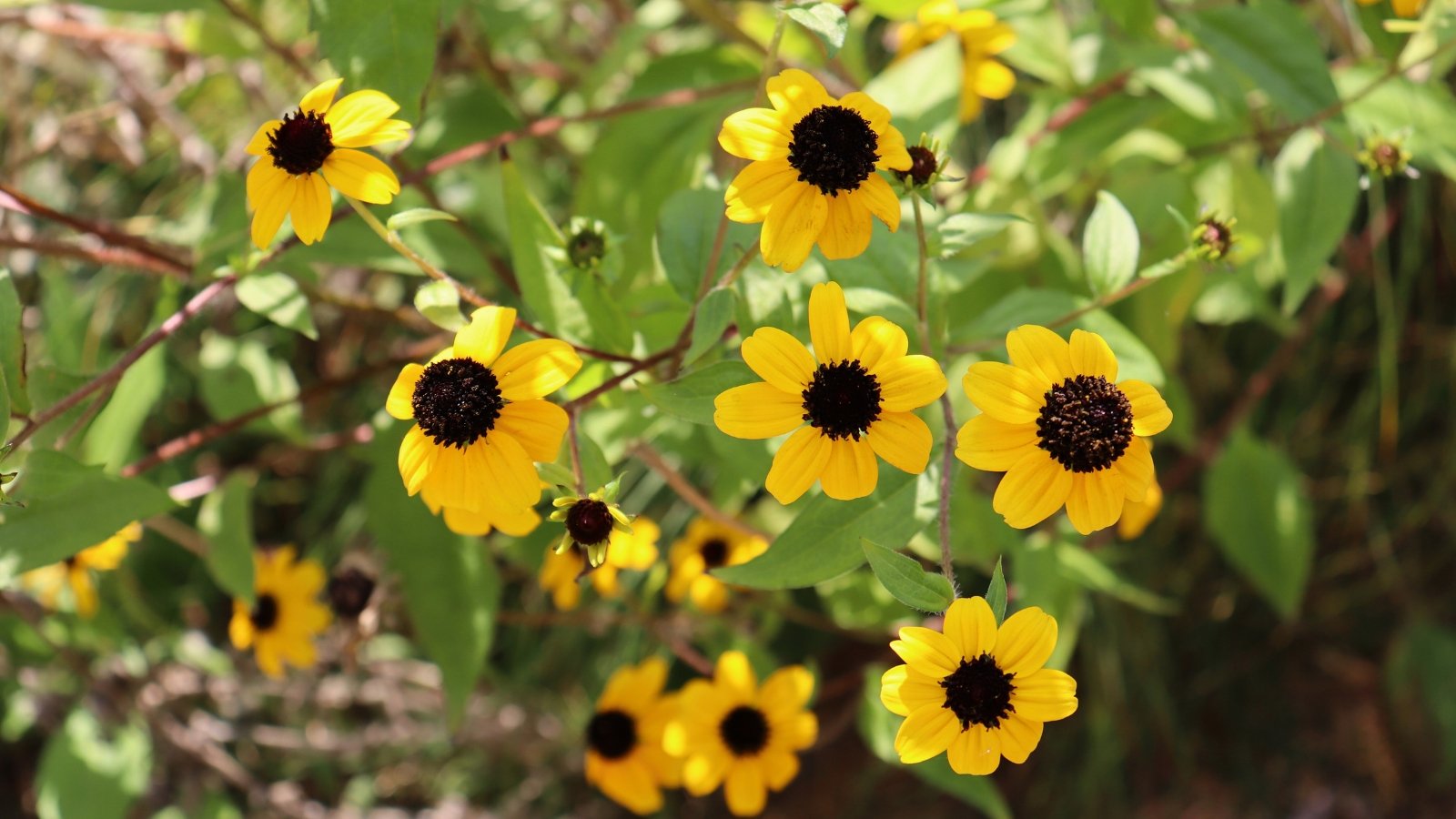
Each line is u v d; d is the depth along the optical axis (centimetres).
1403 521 106
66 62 90
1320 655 112
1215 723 111
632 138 72
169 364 102
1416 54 67
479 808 108
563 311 61
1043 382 56
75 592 79
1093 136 73
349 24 62
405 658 98
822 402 56
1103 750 106
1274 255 75
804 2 58
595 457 58
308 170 57
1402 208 95
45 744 107
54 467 60
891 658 77
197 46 78
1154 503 74
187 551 104
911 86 67
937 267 65
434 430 57
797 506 75
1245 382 103
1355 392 104
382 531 71
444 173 77
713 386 57
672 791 111
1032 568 72
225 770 95
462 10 77
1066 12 88
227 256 69
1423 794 107
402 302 99
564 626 104
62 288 88
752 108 57
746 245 62
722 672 73
